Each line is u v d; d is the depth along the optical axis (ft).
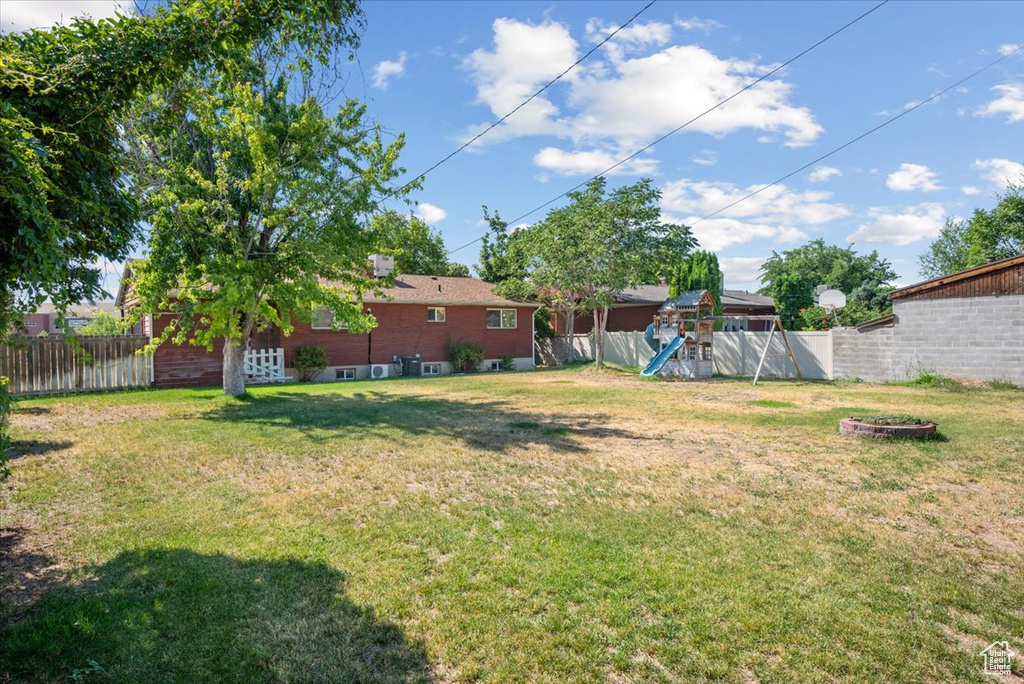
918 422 26.40
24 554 12.61
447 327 77.66
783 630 9.39
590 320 109.19
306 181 37.47
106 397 43.68
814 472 19.98
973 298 49.83
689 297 64.03
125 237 12.02
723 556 12.50
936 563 12.17
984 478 18.98
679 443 25.30
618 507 16.11
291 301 40.52
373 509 15.90
